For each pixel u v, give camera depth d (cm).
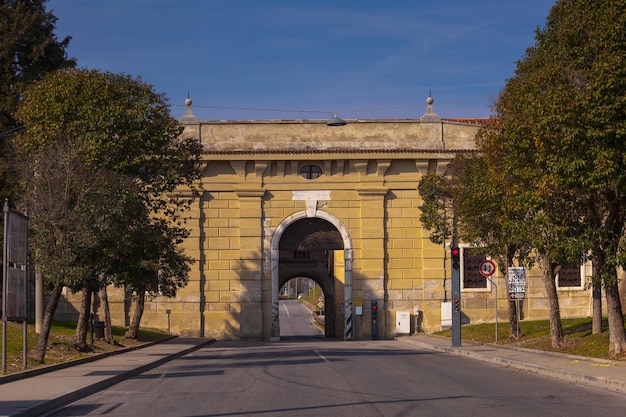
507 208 2531
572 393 1598
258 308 4612
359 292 4647
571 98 2012
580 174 1997
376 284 4647
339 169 4691
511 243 3073
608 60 1952
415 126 4719
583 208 2262
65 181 2416
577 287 4738
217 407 1404
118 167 2766
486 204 2844
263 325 4616
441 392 1600
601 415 1267
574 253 2180
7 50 4078
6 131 3969
